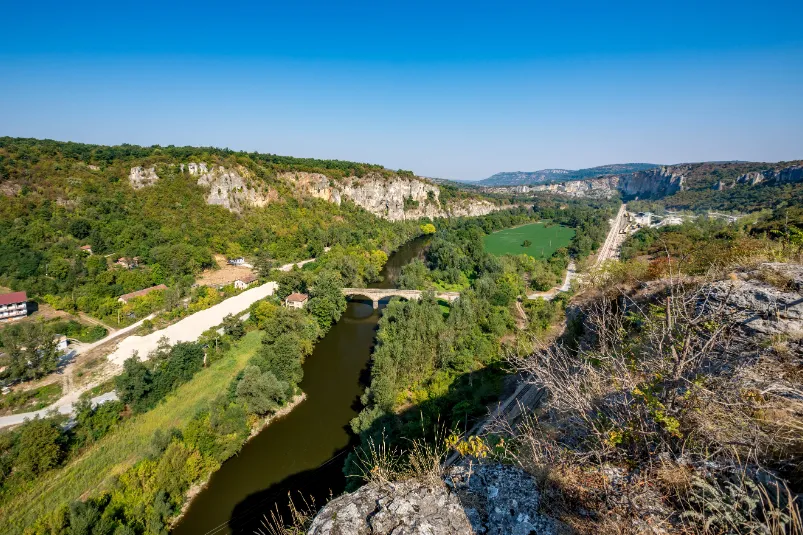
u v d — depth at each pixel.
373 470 5.63
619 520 4.08
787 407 4.95
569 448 5.65
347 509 4.74
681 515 3.94
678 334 5.68
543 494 4.72
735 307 7.58
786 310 7.05
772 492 3.98
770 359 6.07
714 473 4.36
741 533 3.62
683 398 4.92
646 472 4.66
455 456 9.47
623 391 5.56
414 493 4.88
